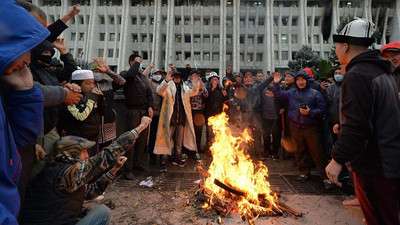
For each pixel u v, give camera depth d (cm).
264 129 515
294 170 412
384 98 133
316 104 351
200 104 498
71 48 4181
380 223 135
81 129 257
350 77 139
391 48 243
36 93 111
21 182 123
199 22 4291
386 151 130
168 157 486
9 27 86
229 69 599
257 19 4175
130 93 383
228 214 239
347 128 134
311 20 4147
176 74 437
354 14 4072
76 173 129
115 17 4231
